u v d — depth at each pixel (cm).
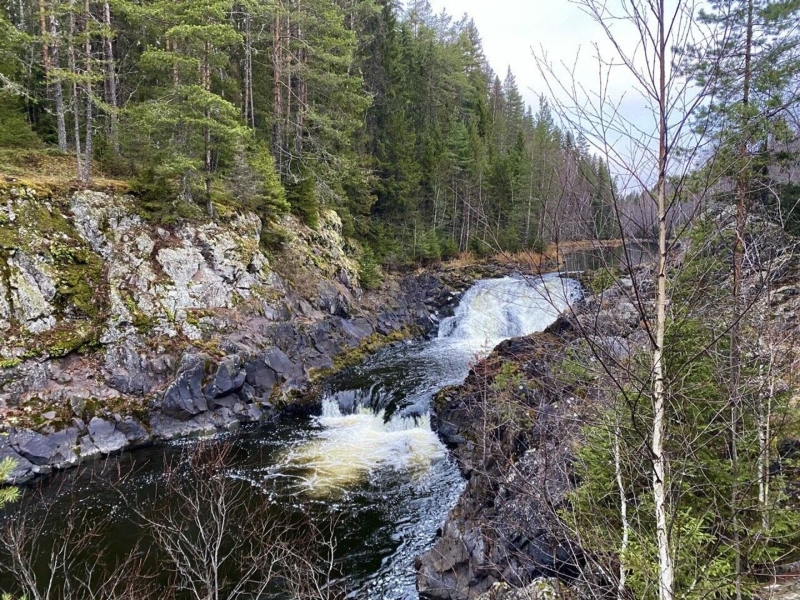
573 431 645
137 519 1097
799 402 551
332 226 2989
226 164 2323
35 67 2361
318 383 2027
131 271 1830
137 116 1889
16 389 1438
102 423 1490
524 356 1212
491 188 3462
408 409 1719
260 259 2239
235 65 3008
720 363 457
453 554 925
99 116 2458
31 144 2114
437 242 3819
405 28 4509
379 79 3712
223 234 2117
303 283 2462
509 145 5275
